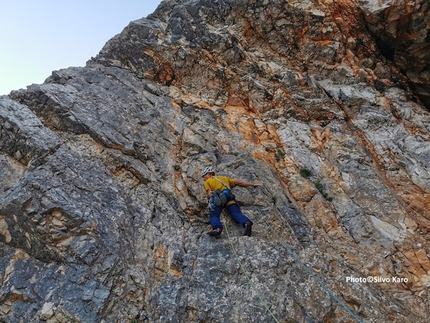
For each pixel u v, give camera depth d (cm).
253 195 782
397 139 1048
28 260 606
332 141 1038
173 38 1146
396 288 739
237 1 1164
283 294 596
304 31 1177
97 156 796
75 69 1030
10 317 547
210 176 761
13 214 625
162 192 793
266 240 704
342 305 592
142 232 693
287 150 1002
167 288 621
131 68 1128
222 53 1131
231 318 575
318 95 1120
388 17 1130
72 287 573
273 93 1110
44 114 838
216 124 1016
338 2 1196
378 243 816
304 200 894
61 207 632
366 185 928
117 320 562
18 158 729
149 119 951
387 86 1191
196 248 690
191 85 1120
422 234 840
